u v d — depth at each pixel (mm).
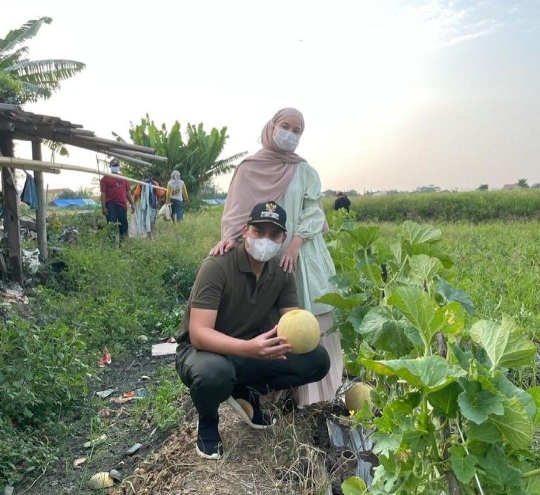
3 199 8203
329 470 3260
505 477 1829
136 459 3887
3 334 4344
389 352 2648
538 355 4641
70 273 8469
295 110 3758
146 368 5875
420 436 1954
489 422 1822
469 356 2059
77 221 13305
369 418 2883
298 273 3836
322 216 3875
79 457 4004
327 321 3881
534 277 7453
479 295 6012
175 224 16312
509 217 25719
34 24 16547
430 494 2018
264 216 3227
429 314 2012
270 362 3527
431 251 3297
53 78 16672
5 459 3762
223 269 3395
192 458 3428
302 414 3832
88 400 4859
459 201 26562
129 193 12945
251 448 3465
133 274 8805
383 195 29594
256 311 3523
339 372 3910
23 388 4125
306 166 3881
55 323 5938
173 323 7285
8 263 8375
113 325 6633
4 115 7453
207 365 3213
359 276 3600
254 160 3783
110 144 8734
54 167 6820
